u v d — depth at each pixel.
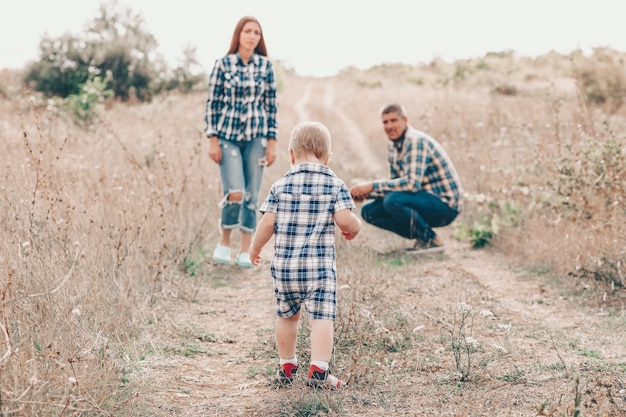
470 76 30.53
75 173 6.19
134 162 6.93
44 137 6.82
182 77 25.62
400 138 6.76
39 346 3.43
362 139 16.72
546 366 3.73
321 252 3.38
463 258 6.79
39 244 4.36
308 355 3.92
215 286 5.66
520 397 3.31
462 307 4.14
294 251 3.37
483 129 11.67
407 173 6.66
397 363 3.83
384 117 6.67
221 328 4.62
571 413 2.88
